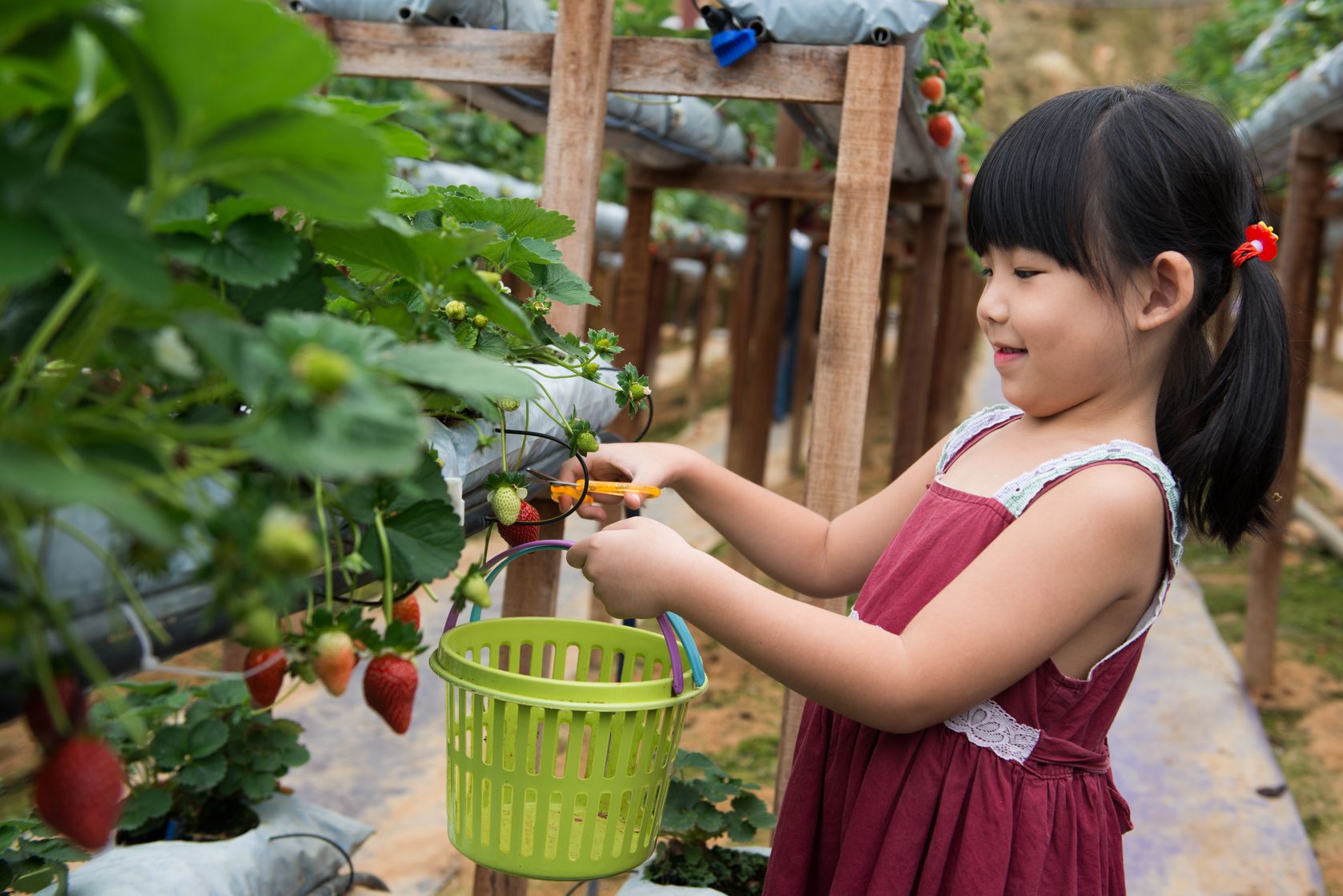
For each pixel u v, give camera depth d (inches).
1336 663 154.3
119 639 27.8
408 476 32.3
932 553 50.5
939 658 45.0
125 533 25.2
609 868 48.7
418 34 82.3
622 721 46.6
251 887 65.1
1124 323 48.2
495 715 46.8
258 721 75.6
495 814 47.8
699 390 318.7
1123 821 53.7
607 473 60.4
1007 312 49.2
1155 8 616.7
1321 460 299.0
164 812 68.6
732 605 45.3
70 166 22.4
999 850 47.3
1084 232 47.0
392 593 35.3
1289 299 140.3
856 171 73.5
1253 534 58.3
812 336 255.0
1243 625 171.3
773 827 71.7
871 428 298.2
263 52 19.2
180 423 27.5
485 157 197.3
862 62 73.5
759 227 225.3
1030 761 48.3
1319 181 138.9
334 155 21.7
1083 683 48.8
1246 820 109.3
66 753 24.4
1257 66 226.1
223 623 31.4
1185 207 47.8
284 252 30.1
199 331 22.6
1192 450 52.4
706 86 77.7
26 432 21.6
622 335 144.0
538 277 53.9
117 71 21.0
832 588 62.9
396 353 26.7
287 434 22.4
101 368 27.7
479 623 52.6
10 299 26.7
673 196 275.3
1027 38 617.6
